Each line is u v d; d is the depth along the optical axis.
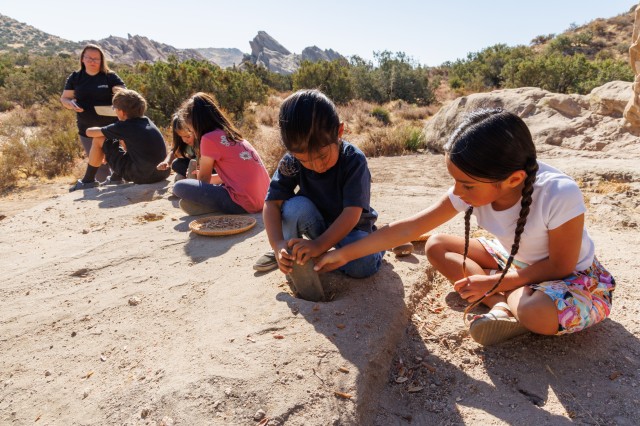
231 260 2.99
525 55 33.00
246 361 1.88
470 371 1.98
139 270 2.97
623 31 45.50
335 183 2.36
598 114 7.69
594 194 4.52
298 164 2.44
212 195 3.87
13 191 7.55
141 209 4.42
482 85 30.72
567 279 1.94
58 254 3.32
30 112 17.09
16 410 1.82
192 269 2.92
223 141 3.85
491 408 1.76
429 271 2.76
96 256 3.22
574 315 1.86
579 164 5.43
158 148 5.42
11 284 2.85
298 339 2.01
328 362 1.87
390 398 1.86
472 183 1.70
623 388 1.82
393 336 2.15
